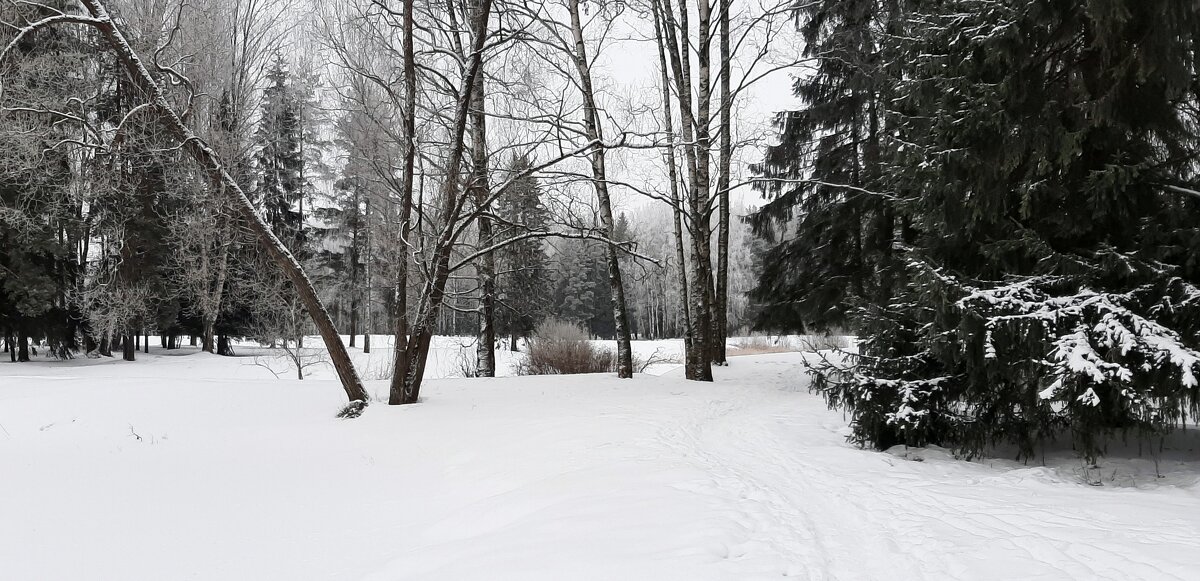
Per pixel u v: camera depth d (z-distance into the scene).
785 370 18.53
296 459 8.79
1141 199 6.49
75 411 11.84
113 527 6.04
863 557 3.88
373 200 17.86
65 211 23.05
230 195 11.30
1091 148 6.62
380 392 13.18
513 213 17.89
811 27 16.25
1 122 15.34
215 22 18.52
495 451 8.45
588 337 22.22
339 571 4.73
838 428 9.62
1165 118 6.52
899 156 7.81
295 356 18.75
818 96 16.33
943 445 7.92
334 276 36.06
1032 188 6.63
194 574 4.86
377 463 8.53
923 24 7.64
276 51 24.34
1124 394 5.55
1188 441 7.72
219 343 33.78
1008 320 6.27
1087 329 5.86
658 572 3.54
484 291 17.52
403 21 11.89
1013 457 7.62
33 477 7.95
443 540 5.36
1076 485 5.86
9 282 22.00
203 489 7.41
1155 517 4.33
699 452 7.82
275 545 5.50
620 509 4.99
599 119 15.60
